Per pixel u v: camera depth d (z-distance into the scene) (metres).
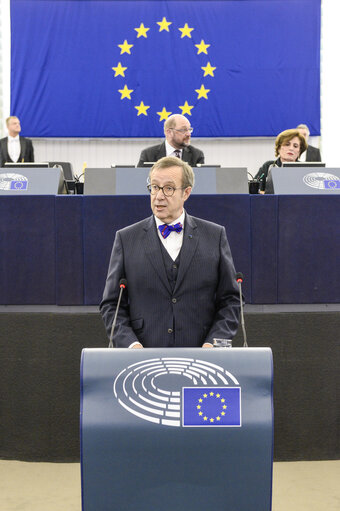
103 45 8.48
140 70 8.49
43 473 3.40
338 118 8.62
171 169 2.46
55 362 3.51
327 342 3.56
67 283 3.51
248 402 2.03
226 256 2.57
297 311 3.56
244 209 3.51
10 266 3.51
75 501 3.08
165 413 2.00
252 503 1.99
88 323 3.50
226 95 8.52
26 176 3.63
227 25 8.48
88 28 8.45
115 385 2.03
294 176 3.65
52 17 8.43
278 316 3.54
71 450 3.52
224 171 3.65
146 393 2.02
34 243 3.50
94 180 3.58
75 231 3.50
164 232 2.52
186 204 3.50
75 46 8.45
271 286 3.54
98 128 8.53
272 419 2.01
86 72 8.48
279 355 3.55
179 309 2.50
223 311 2.55
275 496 3.13
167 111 8.53
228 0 8.47
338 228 3.55
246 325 3.53
